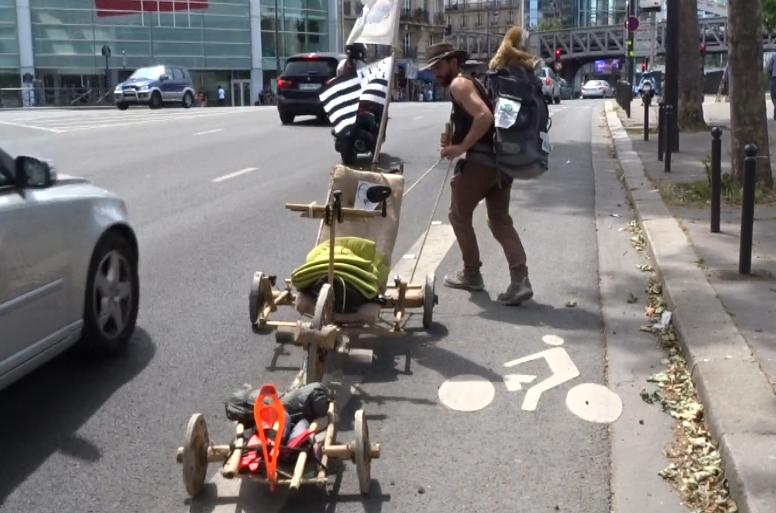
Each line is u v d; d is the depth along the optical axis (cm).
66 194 505
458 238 713
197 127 2255
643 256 844
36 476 421
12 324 438
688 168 1331
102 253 538
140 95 3622
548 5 10500
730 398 461
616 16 10494
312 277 540
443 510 392
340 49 6544
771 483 375
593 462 435
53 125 2300
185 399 509
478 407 500
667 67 1501
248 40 5778
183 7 5484
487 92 659
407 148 1781
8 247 434
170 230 958
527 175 649
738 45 1037
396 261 832
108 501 401
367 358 511
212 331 624
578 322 648
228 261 826
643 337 612
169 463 436
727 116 2417
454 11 10225
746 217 697
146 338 608
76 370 548
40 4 5088
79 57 5234
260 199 1161
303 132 2125
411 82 7575
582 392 519
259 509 394
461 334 622
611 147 1825
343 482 416
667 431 467
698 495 401
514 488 411
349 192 612
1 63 5056
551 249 884
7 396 510
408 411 495
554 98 4078
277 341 545
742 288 665
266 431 390
